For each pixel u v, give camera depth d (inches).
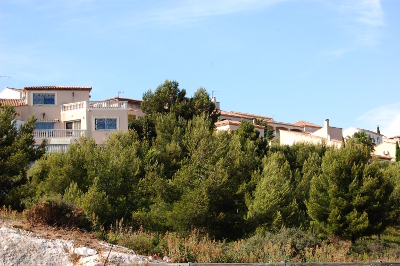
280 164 2186.3
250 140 2461.9
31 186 1445.6
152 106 2699.3
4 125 1491.1
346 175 1715.1
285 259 1176.2
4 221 1072.8
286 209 1598.2
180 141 2117.4
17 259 912.3
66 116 2726.4
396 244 1699.1
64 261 933.8
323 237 1676.9
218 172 1529.3
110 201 1526.8
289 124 4763.8
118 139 2000.5
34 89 2768.2
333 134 4195.4
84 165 1581.0
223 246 1249.4
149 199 1578.5
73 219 1162.6
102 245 1046.4
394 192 1779.0
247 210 1577.3
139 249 1109.7
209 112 2689.5
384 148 4084.6
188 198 1469.0
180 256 1073.5
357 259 1390.3
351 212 1658.5
